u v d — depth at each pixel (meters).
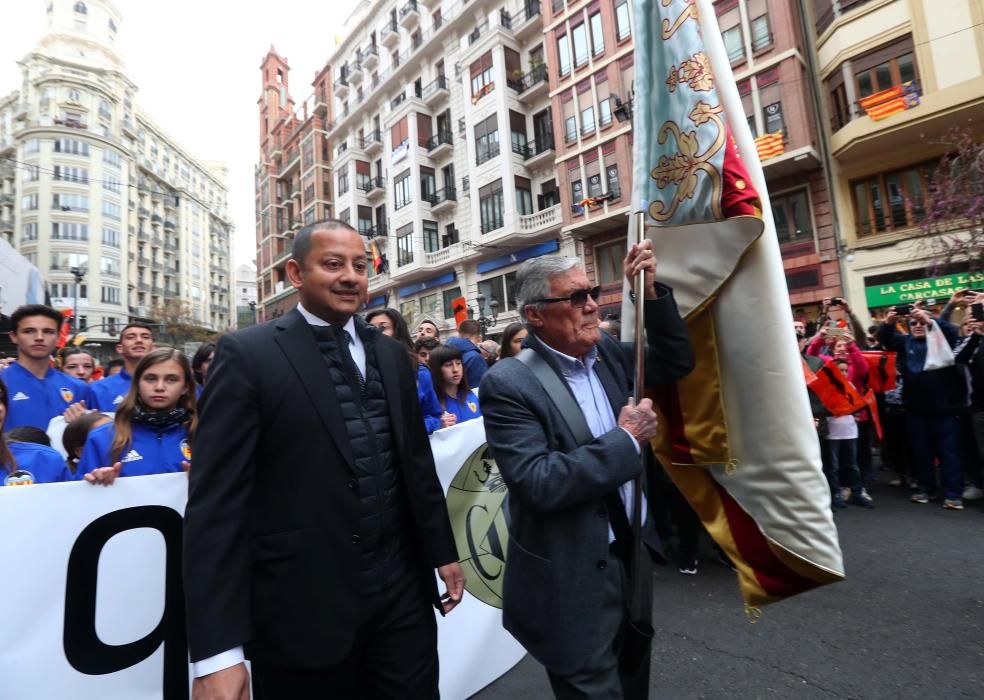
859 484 5.08
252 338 1.54
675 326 1.63
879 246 12.89
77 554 1.94
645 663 1.61
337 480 1.50
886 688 2.38
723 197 1.54
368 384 1.68
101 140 53.25
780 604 3.24
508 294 22.03
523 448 1.52
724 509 1.69
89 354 5.29
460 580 1.80
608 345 1.87
